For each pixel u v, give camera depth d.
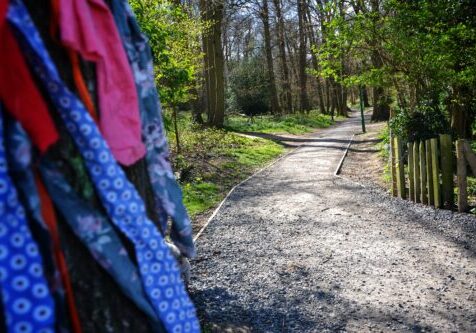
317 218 6.85
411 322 3.58
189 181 9.89
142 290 1.48
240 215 7.26
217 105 20.53
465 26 7.85
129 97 1.54
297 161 13.31
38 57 1.28
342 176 10.48
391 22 8.49
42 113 1.25
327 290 4.25
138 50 1.71
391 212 6.92
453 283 4.28
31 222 1.27
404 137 9.90
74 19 1.36
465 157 6.48
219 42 20.22
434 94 9.99
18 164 1.24
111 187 1.40
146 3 7.45
